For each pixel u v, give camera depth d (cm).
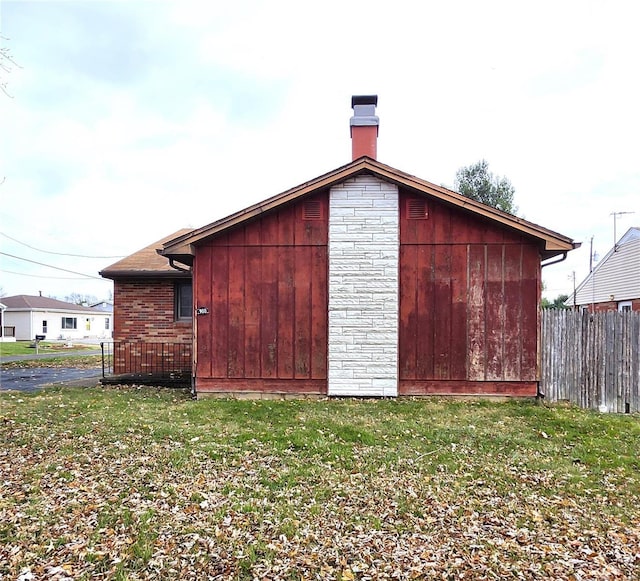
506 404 787
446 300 825
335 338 834
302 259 842
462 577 302
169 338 1164
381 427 636
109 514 374
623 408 799
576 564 320
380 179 828
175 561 313
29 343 3275
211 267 853
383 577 301
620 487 452
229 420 672
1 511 378
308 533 352
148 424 643
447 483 449
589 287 2639
